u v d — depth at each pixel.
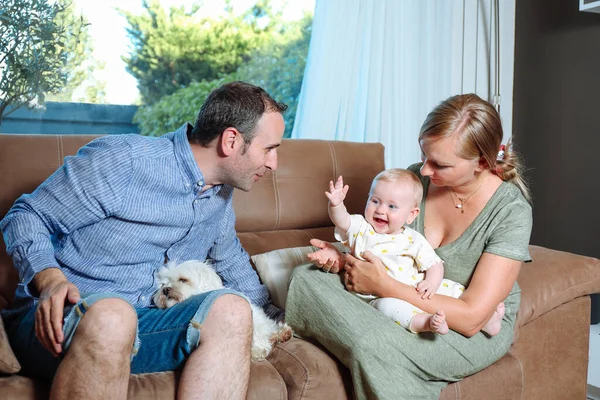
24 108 2.57
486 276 1.71
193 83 2.96
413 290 1.70
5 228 1.53
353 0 2.91
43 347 1.46
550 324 2.12
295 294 1.81
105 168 1.55
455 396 1.75
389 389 1.59
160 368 1.54
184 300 1.61
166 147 1.67
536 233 3.50
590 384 2.68
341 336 1.66
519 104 3.51
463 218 1.84
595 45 3.12
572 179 3.29
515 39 3.48
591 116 3.17
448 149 1.68
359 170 2.44
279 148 2.34
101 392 1.31
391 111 3.04
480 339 1.78
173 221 1.67
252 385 1.55
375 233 1.83
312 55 2.91
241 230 2.25
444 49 3.22
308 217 2.34
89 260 1.60
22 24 2.52
